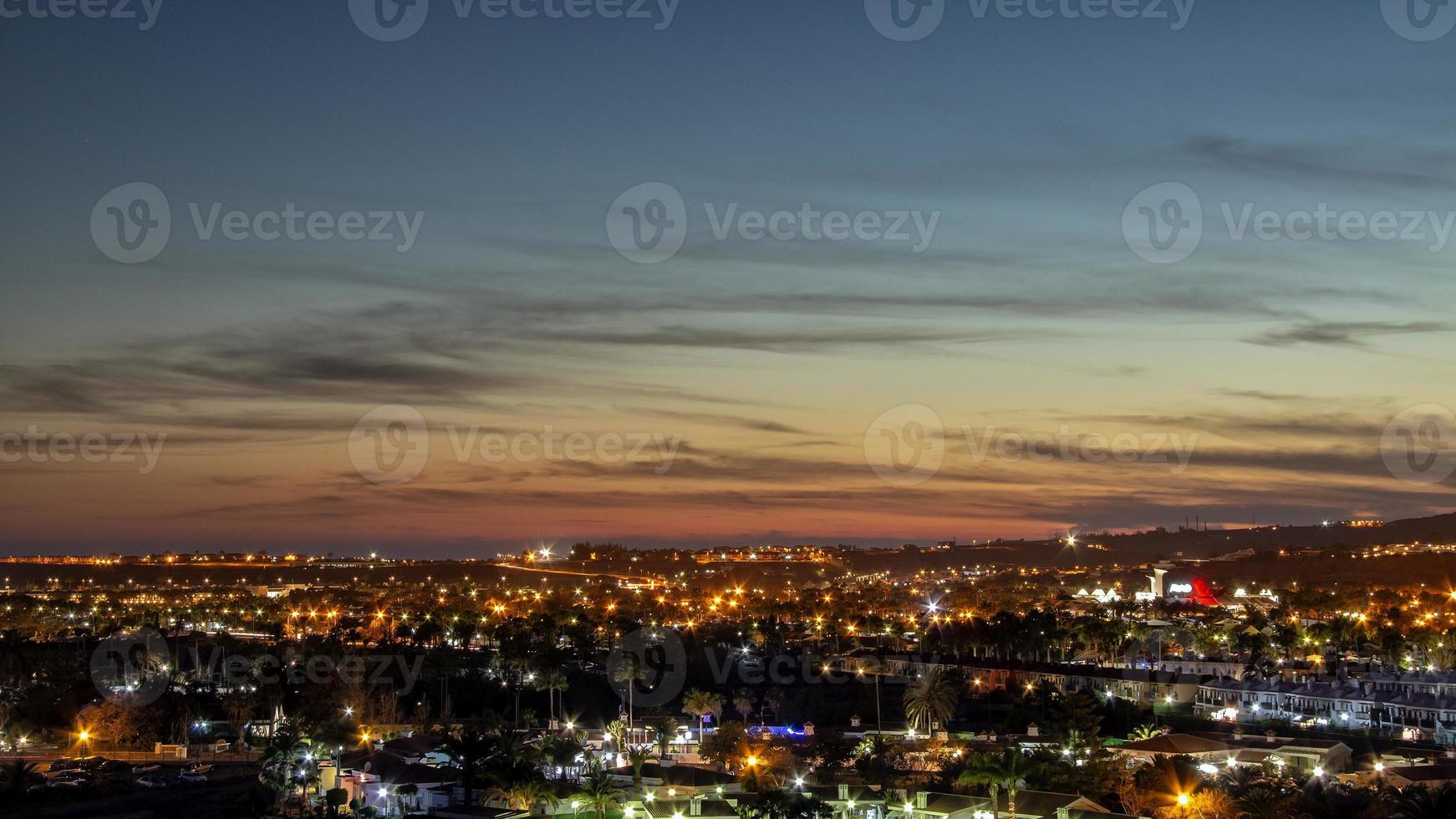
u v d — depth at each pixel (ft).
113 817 558.15
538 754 609.01
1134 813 504.84
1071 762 564.30
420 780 568.00
